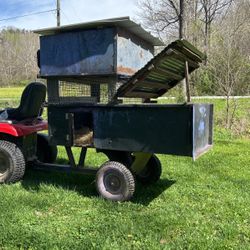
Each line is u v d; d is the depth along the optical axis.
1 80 55.03
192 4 21.34
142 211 4.33
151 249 3.37
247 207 4.45
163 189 5.18
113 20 4.17
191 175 5.92
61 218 4.10
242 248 3.42
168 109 4.02
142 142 4.22
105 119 4.44
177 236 3.68
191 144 3.94
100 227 3.83
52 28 4.46
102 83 4.84
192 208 4.43
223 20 19.00
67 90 4.93
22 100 5.44
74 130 4.70
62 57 4.60
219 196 4.87
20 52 58.97
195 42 16.33
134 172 4.97
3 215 4.09
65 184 5.32
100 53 4.35
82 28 4.41
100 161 6.79
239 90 13.34
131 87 4.27
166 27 19.19
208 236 3.65
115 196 4.59
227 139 9.62
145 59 5.23
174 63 4.45
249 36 13.70
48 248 3.39
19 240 3.54
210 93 14.34
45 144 6.27
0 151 5.29
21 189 5.09
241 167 6.47
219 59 11.91
